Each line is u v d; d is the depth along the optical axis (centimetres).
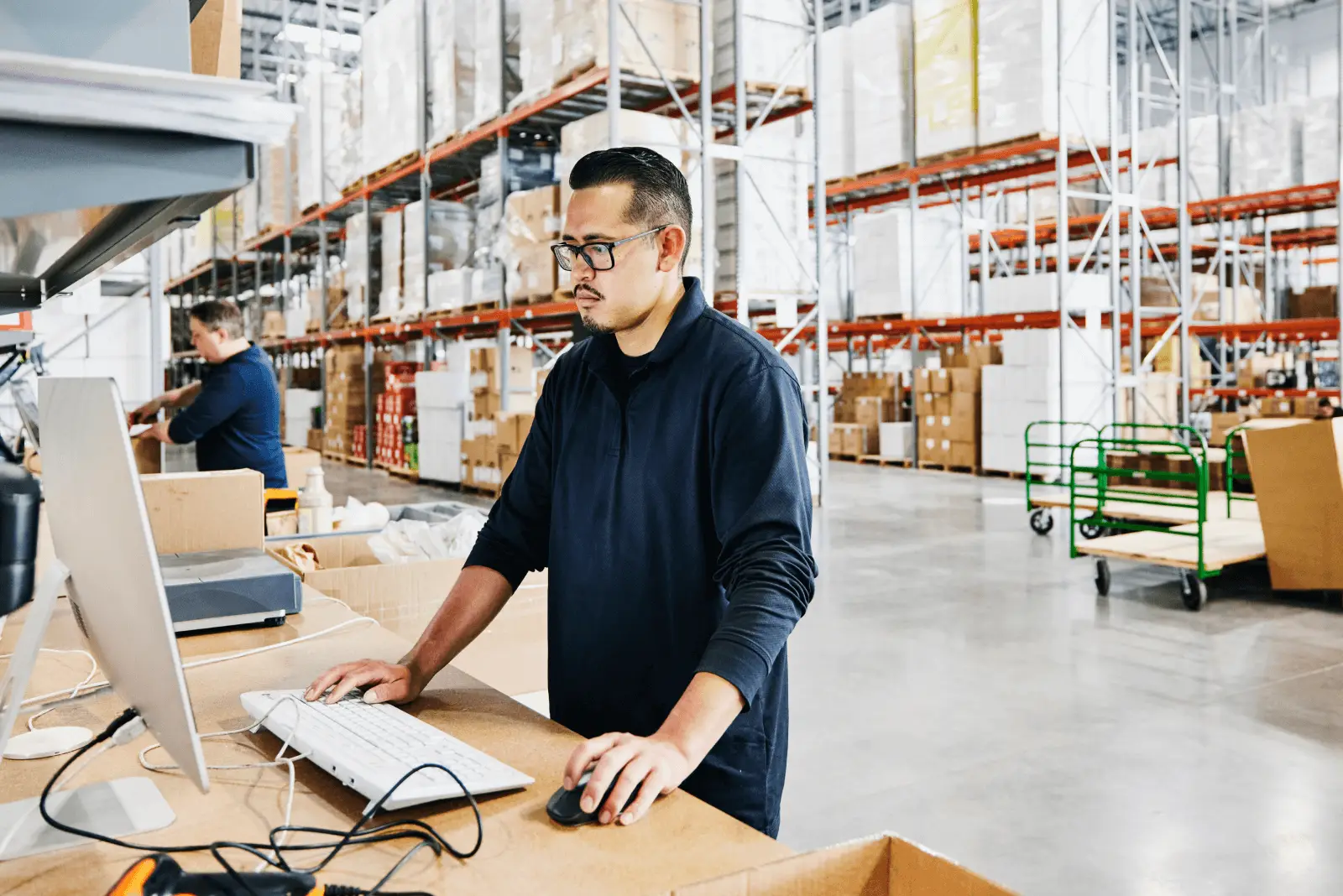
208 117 77
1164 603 515
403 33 894
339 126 1093
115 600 93
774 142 795
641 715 152
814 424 1170
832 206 1200
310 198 1141
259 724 132
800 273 784
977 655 427
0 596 114
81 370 723
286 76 1341
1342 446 492
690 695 119
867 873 90
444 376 959
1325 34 1681
